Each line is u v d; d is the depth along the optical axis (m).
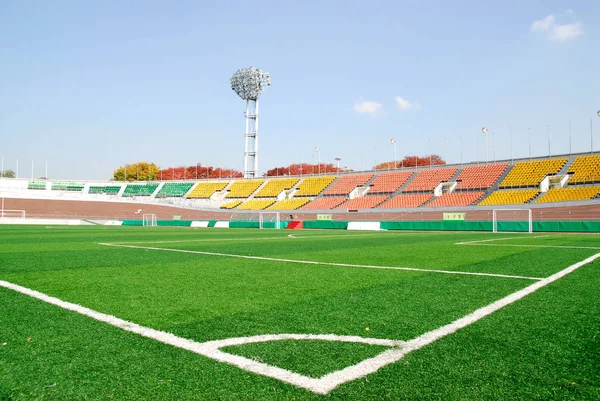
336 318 5.41
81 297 6.77
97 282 8.29
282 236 27.39
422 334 4.67
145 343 4.35
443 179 57.47
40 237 23.78
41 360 3.85
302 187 69.00
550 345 4.26
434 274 9.38
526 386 3.27
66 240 21.36
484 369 3.61
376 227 43.22
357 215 55.50
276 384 3.31
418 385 3.29
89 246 17.53
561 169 49.84
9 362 3.80
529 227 34.88
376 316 5.52
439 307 6.04
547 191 47.09
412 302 6.40
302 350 4.14
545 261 11.98
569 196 44.59
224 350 4.13
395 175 63.16
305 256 13.56
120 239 22.69
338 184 66.25
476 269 10.23
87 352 4.07
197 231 35.41
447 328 4.91
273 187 71.31
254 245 18.59
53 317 5.45
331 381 3.37
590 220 35.03
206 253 14.56
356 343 4.35
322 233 32.91
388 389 3.22
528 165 52.91
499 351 4.08
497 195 49.97
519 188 50.28
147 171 116.06
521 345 4.27
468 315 5.54
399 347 4.21
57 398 3.09
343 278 8.82
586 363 3.75
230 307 6.06
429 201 53.78
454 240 22.61
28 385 3.30
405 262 11.80
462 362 3.78
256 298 6.71
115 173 114.81
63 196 77.12
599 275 9.16
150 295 6.95
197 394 3.13
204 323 5.17
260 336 4.61
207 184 78.12
